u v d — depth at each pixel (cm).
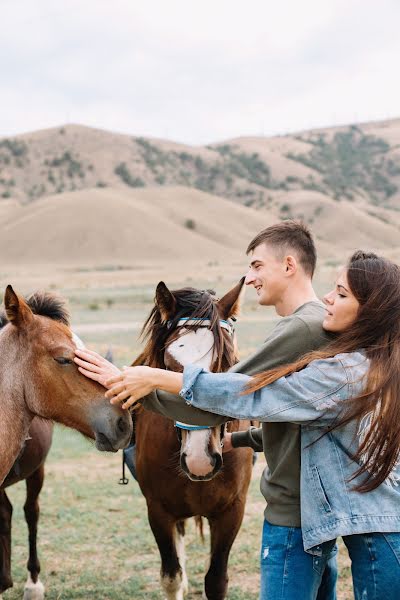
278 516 287
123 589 574
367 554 261
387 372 260
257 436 377
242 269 9106
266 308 3912
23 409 353
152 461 446
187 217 14925
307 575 279
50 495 850
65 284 7156
